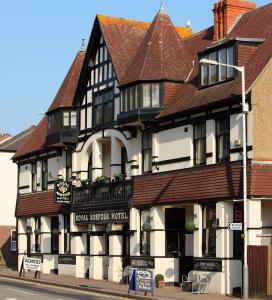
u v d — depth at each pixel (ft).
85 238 127.44
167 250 104.88
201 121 96.68
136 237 109.09
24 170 152.56
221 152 93.04
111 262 115.34
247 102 87.71
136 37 123.13
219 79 96.07
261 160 86.79
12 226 183.93
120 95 111.55
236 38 93.45
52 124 133.90
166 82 106.32
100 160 124.77
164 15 113.19
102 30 121.39
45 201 140.77
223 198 90.38
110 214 116.26
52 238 140.46
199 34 120.06
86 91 128.67
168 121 103.71
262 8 106.11
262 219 90.43
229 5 109.29
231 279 89.66
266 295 82.43
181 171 99.60
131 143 112.88
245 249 84.64
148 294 89.66
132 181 110.93
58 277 126.11
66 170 135.23
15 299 79.66
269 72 88.79
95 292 97.35
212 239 93.61
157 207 104.68
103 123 121.90
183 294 90.22
